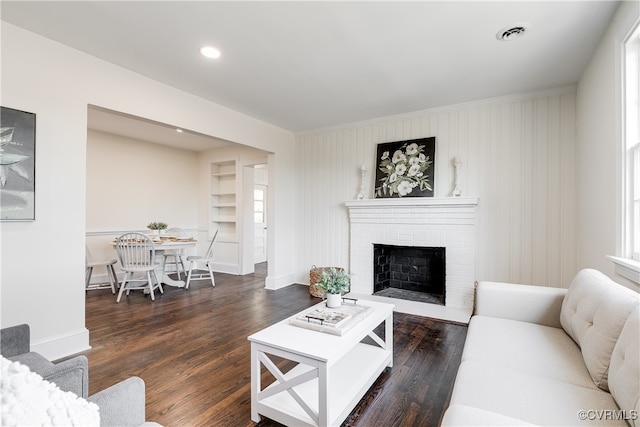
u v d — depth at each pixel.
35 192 2.37
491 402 1.19
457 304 3.75
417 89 3.41
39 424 0.59
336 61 2.81
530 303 2.14
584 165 2.86
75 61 2.60
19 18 2.19
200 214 6.78
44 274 2.42
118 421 0.99
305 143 5.10
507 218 3.56
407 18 2.19
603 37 2.32
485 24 2.24
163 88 3.25
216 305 3.96
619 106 1.99
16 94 2.29
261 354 1.75
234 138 4.08
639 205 1.89
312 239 5.00
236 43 2.52
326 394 1.53
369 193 4.47
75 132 2.59
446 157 3.92
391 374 2.24
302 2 2.02
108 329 3.11
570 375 1.39
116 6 2.07
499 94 3.52
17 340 1.47
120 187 5.51
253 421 1.75
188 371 2.29
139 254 4.39
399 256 4.57
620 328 1.24
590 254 2.67
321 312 2.12
